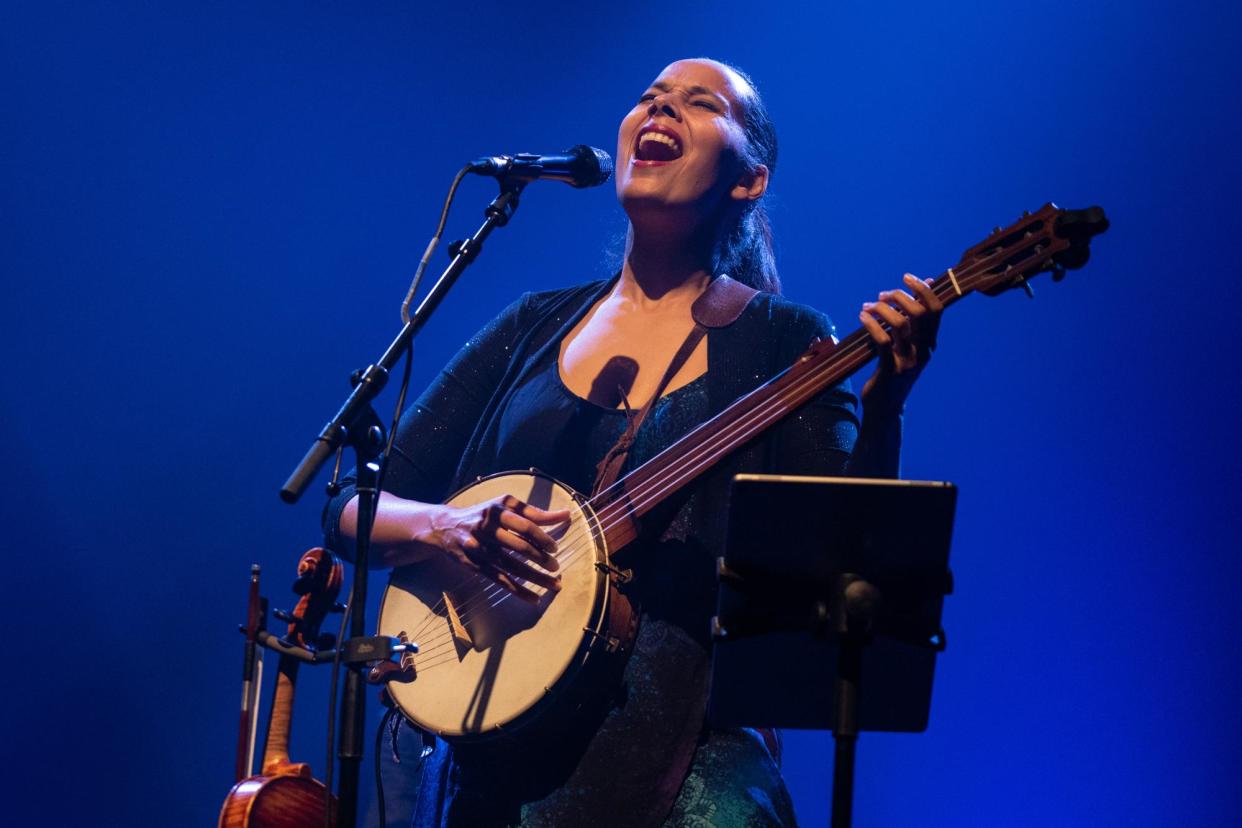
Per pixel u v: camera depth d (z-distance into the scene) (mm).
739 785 3355
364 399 3418
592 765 3348
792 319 3814
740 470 3604
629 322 3953
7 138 9344
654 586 3494
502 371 4180
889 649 2826
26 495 9008
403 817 4297
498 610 3561
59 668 8797
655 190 3900
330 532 3969
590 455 3730
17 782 8570
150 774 8719
